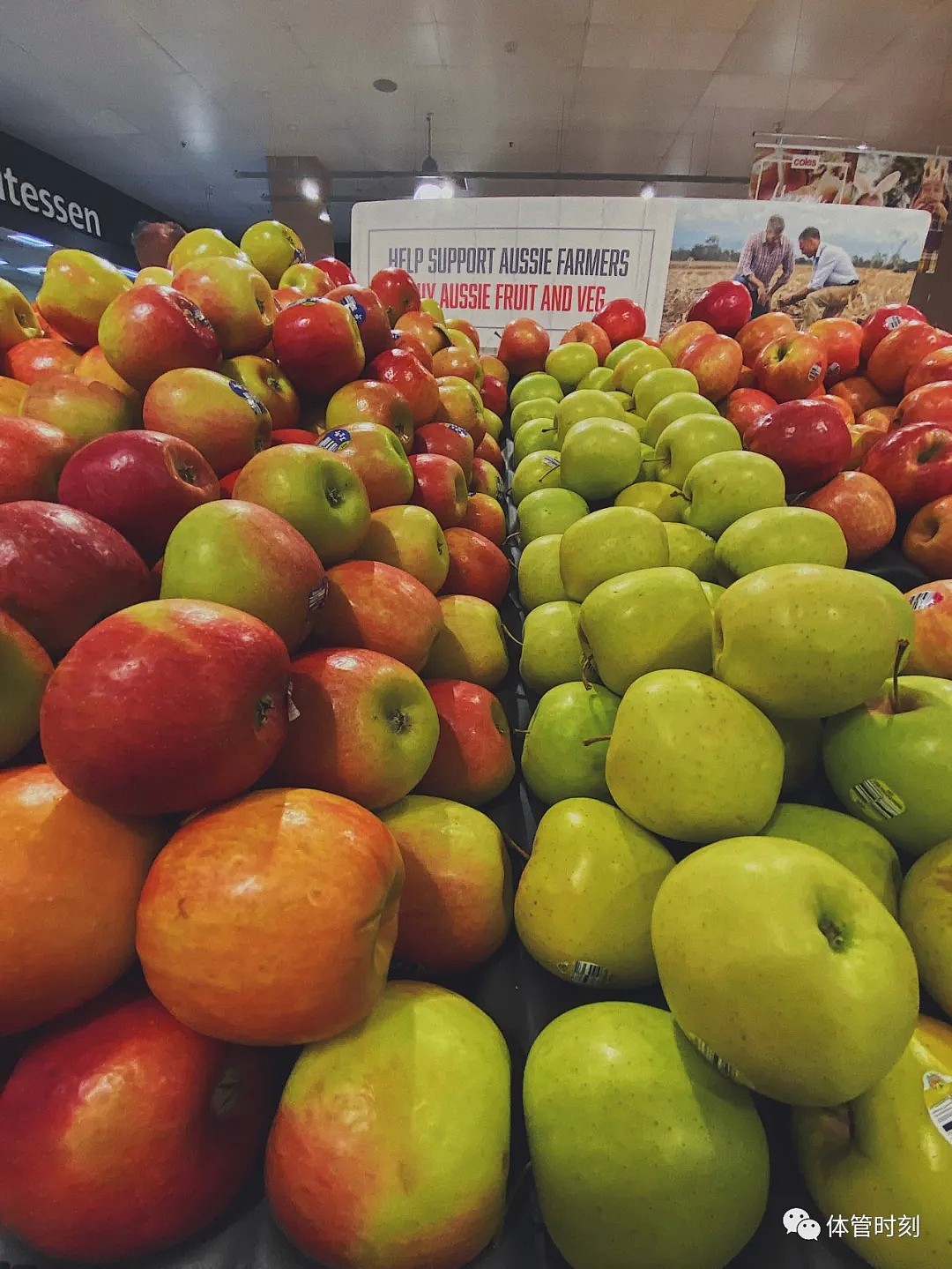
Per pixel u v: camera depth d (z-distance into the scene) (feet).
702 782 2.20
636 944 2.22
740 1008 1.67
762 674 2.36
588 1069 1.87
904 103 18.12
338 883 1.62
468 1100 1.75
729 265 8.00
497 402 6.90
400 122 19.70
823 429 4.17
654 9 14.51
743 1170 1.75
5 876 1.55
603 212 7.75
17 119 19.86
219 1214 1.75
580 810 2.45
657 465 4.69
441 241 8.03
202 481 2.60
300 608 2.29
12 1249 1.60
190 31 15.44
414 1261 1.64
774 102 18.31
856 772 2.43
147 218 26.91
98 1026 1.69
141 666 1.63
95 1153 1.52
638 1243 1.71
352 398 3.77
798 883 1.75
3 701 1.74
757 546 3.24
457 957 2.32
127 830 1.78
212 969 1.56
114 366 3.24
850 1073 1.60
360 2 14.37
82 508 2.34
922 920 2.10
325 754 2.19
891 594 2.56
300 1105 1.73
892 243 7.86
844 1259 1.81
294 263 5.32
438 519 3.87
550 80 17.38
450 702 2.91
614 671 2.85
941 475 4.18
